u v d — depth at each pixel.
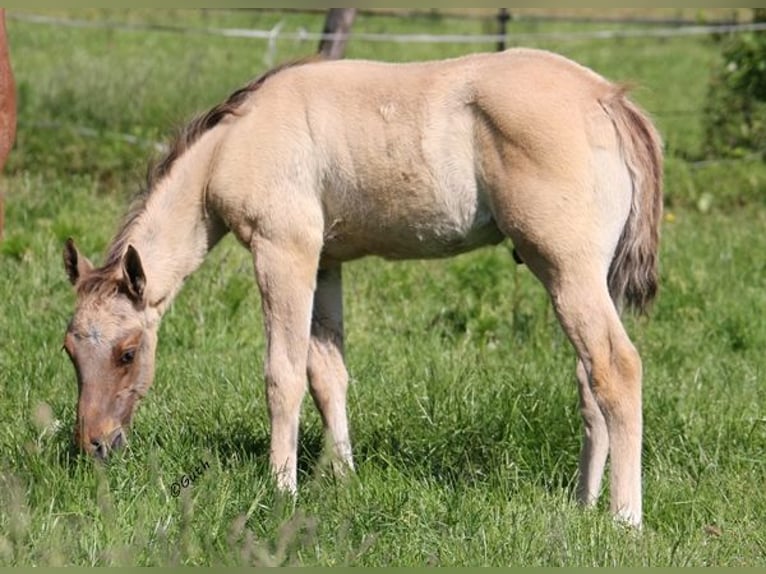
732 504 8.73
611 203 8.29
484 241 8.72
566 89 8.27
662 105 27.69
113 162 18.33
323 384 9.39
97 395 8.69
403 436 9.66
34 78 22.03
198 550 7.46
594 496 8.70
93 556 7.32
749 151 20.86
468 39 19.22
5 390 10.37
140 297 8.76
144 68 22.95
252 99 9.06
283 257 8.82
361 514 8.21
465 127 8.41
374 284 13.50
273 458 8.84
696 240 15.58
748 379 11.03
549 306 12.65
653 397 10.31
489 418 9.77
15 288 12.59
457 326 12.58
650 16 41.19
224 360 11.23
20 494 7.75
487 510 8.27
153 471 8.34
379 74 8.78
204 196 9.14
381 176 8.61
